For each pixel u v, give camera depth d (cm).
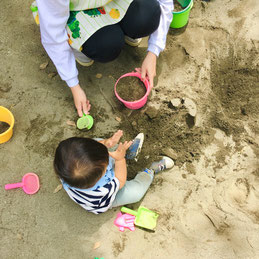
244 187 180
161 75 211
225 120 195
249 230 170
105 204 161
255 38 219
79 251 170
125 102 184
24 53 220
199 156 188
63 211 179
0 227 176
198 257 166
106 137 195
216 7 230
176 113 197
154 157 188
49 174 187
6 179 186
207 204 177
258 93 204
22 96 208
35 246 171
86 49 177
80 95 180
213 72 212
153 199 181
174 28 224
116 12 172
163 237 171
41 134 196
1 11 233
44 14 144
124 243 171
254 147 188
